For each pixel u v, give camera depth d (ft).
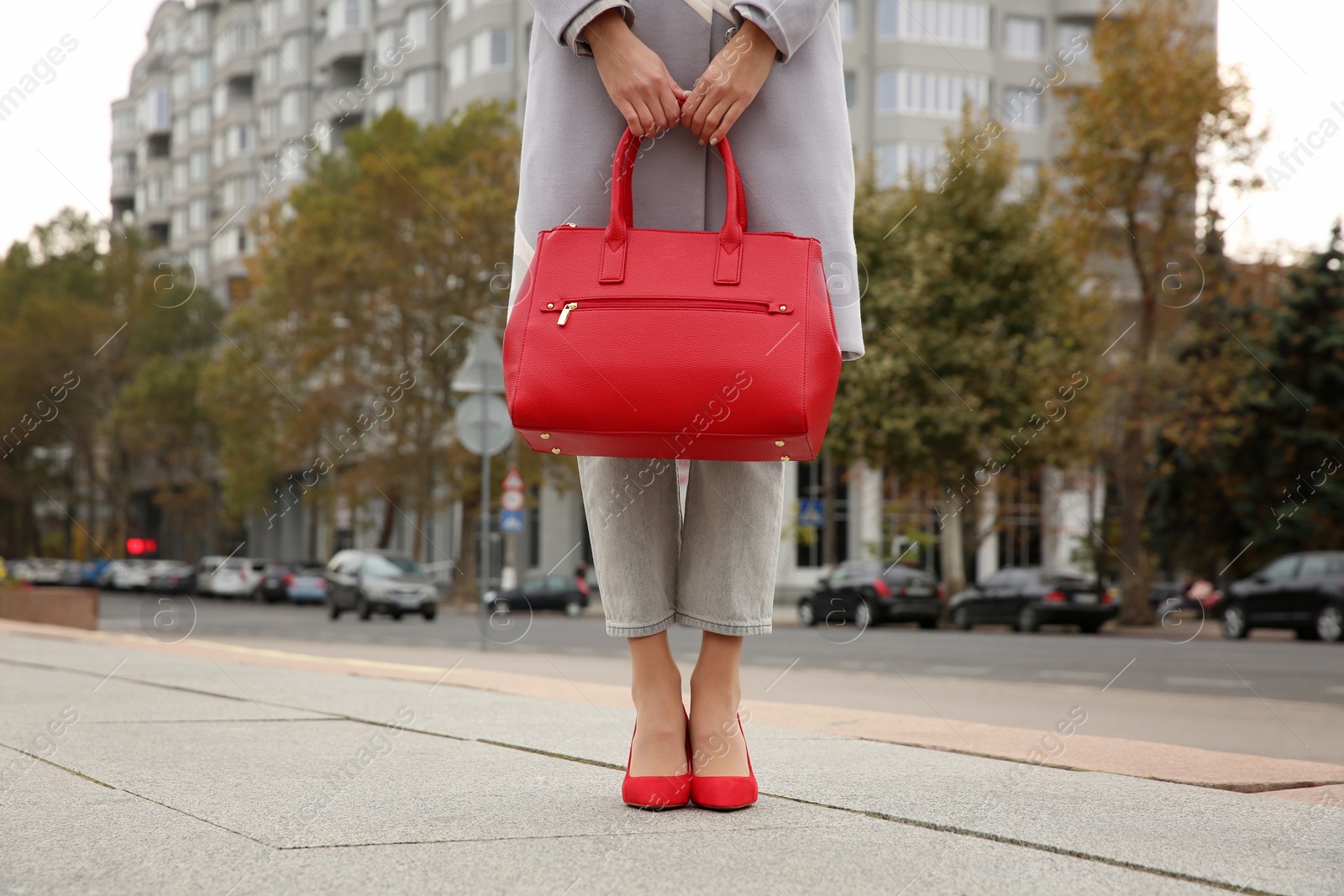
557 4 7.60
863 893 5.74
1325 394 87.92
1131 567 81.46
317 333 99.09
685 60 7.90
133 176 224.12
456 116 105.40
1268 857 6.68
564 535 128.16
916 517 89.15
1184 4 73.51
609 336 7.03
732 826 7.29
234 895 5.67
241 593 144.46
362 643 54.70
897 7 134.62
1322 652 50.75
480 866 6.23
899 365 80.18
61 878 5.97
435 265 97.30
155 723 12.49
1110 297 81.25
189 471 165.99
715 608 8.02
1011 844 6.93
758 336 7.00
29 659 22.71
